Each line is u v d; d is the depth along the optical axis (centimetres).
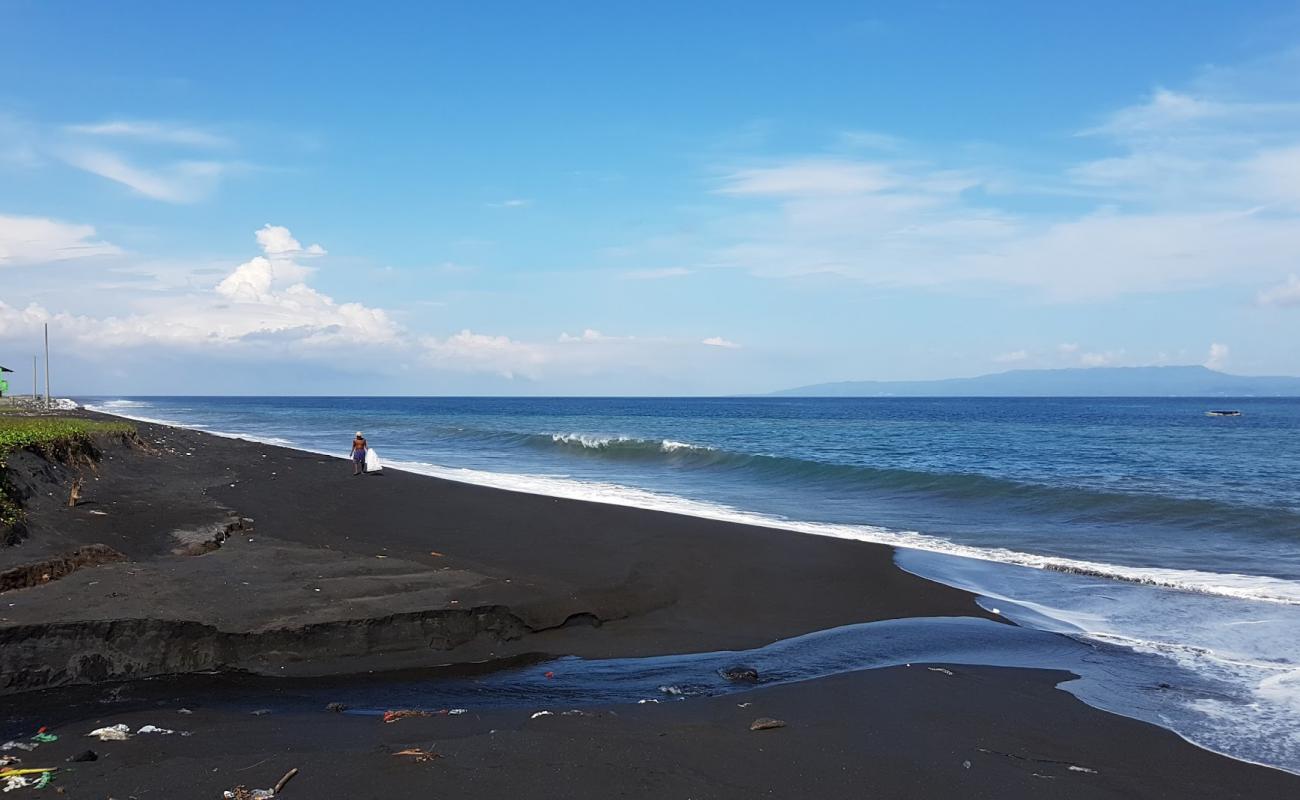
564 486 2642
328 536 1470
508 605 1020
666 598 1202
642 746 655
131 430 2848
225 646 850
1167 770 662
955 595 1274
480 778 576
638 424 8212
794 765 639
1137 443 4953
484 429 6300
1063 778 641
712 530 1683
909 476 2723
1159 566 1509
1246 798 617
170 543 1238
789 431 6694
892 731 727
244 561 1141
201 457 2761
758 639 1046
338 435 5569
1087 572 1431
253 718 699
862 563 1454
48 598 884
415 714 720
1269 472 3098
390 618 928
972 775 638
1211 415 11362
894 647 1019
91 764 579
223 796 529
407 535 1531
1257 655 988
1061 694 842
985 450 4334
